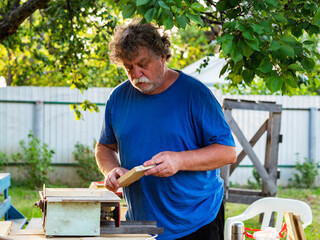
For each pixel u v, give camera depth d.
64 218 2.04
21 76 9.56
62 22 5.39
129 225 2.15
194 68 8.54
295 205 3.36
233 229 2.12
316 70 2.87
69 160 9.58
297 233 2.09
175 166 2.16
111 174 2.31
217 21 3.45
